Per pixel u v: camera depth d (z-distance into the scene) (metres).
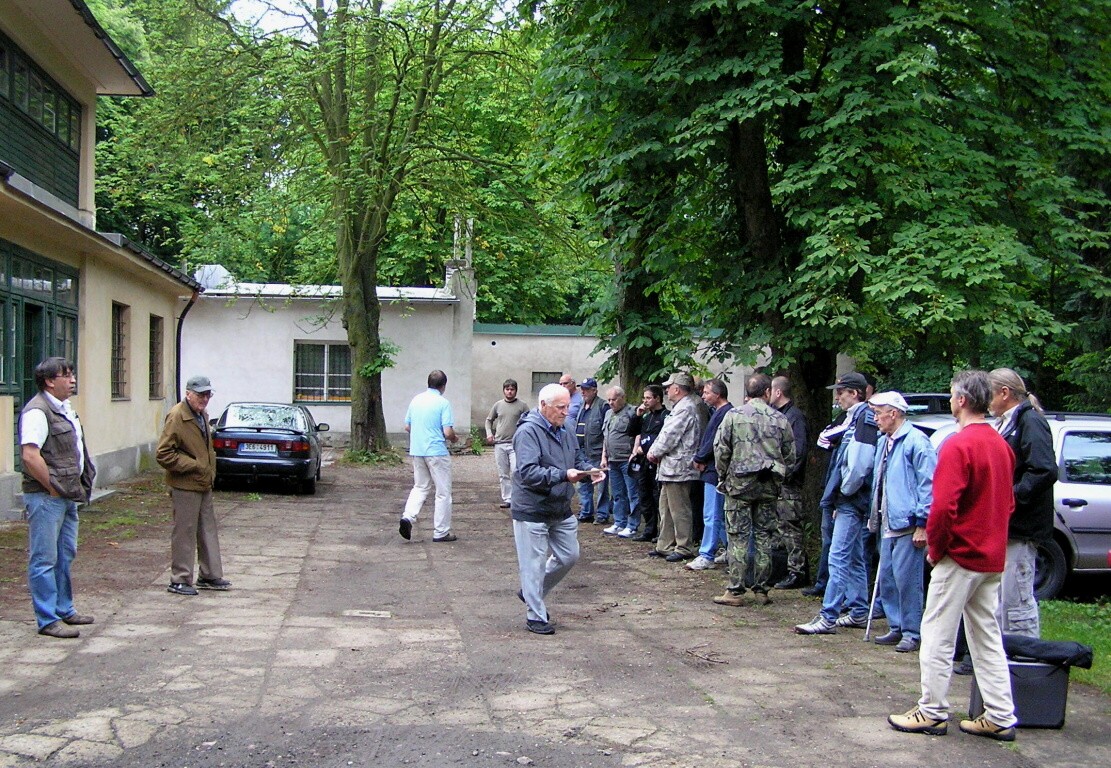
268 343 26.97
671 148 10.65
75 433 6.91
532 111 17.94
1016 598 5.98
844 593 7.38
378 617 7.69
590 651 6.73
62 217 12.41
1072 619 8.38
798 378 10.77
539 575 7.30
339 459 23.28
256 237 22.20
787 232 10.86
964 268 8.92
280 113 20.61
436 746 4.81
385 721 5.18
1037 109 10.80
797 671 6.30
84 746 4.71
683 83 10.44
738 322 10.85
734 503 8.36
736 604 8.30
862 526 7.48
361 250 22.66
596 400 13.77
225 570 9.53
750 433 8.27
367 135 21.45
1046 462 5.88
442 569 9.92
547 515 7.32
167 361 20.34
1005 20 10.02
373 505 15.38
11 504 11.80
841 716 5.38
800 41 10.60
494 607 8.16
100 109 28.16
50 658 6.22
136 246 15.78
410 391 27.59
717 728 5.14
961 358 10.62
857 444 7.34
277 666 6.19
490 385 31.42
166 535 11.29
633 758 4.69
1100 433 9.78
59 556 7.00
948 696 5.83
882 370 23.67
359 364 22.97
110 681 5.77
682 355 11.73
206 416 8.52
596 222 12.42
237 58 19.95
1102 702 5.82
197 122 20.72
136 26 27.16
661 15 10.43
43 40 14.04
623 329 14.02
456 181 21.73
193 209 24.73
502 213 24.94
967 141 10.36
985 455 5.02
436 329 27.67
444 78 22.00
